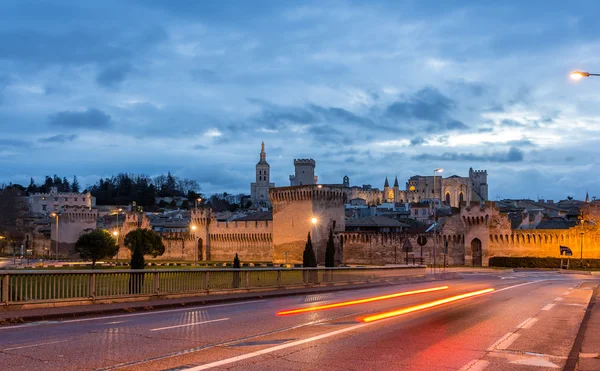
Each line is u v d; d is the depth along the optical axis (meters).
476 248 123.56
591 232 113.44
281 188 137.12
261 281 40.78
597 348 18.69
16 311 24.94
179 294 33.19
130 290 31.00
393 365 16.05
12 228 197.38
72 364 15.45
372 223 154.50
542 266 113.94
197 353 17.27
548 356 17.62
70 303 27.50
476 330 23.11
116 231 174.62
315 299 36.75
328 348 18.45
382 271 58.03
